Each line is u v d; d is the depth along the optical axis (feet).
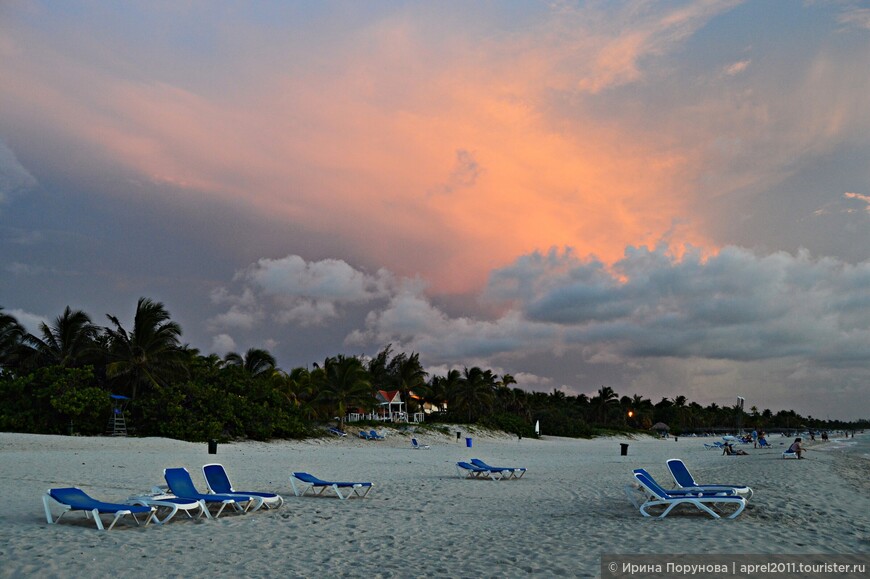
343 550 29.89
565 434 288.30
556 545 30.73
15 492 45.03
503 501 48.65
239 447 115.14
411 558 28.19
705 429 521.65
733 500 37.32
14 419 112.16
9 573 23.41
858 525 36.06
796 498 46.50
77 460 71.00
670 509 38.63
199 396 129.39
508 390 310.86
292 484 50.31
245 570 25.63
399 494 52.34
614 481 65.62
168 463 72.18
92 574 23.98
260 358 173.27
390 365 280.10
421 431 187.11
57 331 134.92
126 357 133.90
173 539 30.96
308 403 174.29
